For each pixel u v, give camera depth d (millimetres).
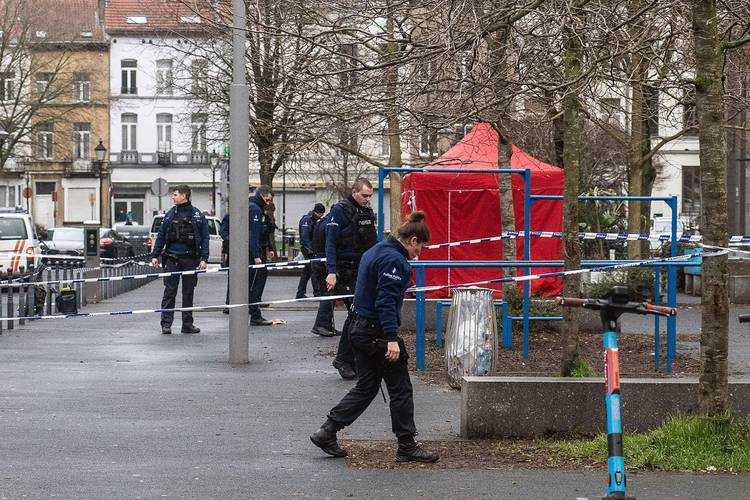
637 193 38906
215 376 20938
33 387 19422
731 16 18906
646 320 32625
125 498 11656
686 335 27922
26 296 33281
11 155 109875
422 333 21781
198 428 15703
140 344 26391
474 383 14867
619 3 19250
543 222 32656
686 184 97438
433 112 19359
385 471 13102
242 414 16844
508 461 13633
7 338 27797
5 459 13539
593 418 14867
